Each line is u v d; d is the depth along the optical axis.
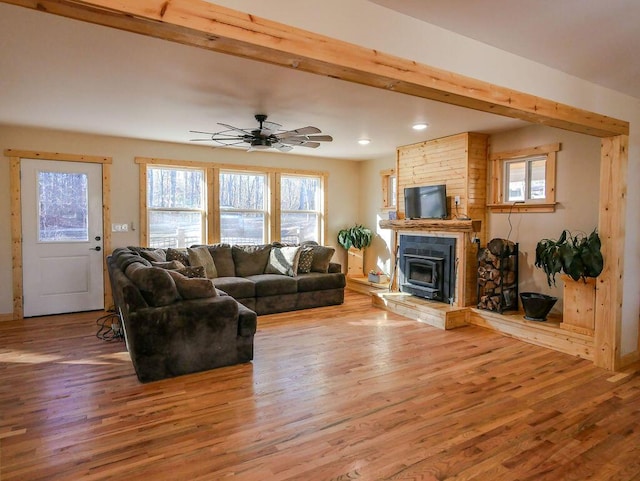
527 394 2.97
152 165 5.79
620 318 3.49
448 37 2.24
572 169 4.20
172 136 5.36
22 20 2.21
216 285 5.11
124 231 5.58
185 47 2.56
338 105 3.85
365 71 1.93
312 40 1.77
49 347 3.92
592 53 2.56
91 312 5.33
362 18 1.92
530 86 2.65
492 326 4.62
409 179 5.88
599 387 3.11
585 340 3.72
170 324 3.21
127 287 3.11
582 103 2.99
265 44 1.64
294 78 3.10
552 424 2.54
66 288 5.26
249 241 6.66
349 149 6.34
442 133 5.03
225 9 1.54
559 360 3.69
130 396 2.90
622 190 3.38
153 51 2.62
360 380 3.22
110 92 3.47
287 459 2.16
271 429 2.47
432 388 3.07
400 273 6.03
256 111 4.08
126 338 3.77
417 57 2.12
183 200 6.09
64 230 5.23
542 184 4.57
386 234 7.09
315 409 2.73
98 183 5.39
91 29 2.32
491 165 5.04
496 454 2.22
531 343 4.18
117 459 2.15
